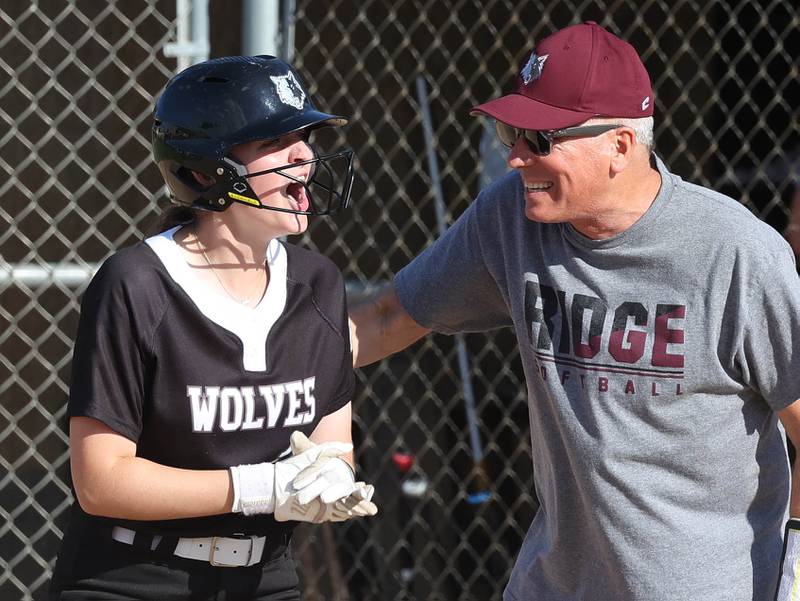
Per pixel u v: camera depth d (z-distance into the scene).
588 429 8.84
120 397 7.71
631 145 8.52
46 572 17.34
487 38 25.25
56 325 21.61
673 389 8.58
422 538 18.50
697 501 8.84
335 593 17.33
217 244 8.16
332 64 22.88
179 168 8.20
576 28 8.73
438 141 24.72
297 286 8.48
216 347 7.98
